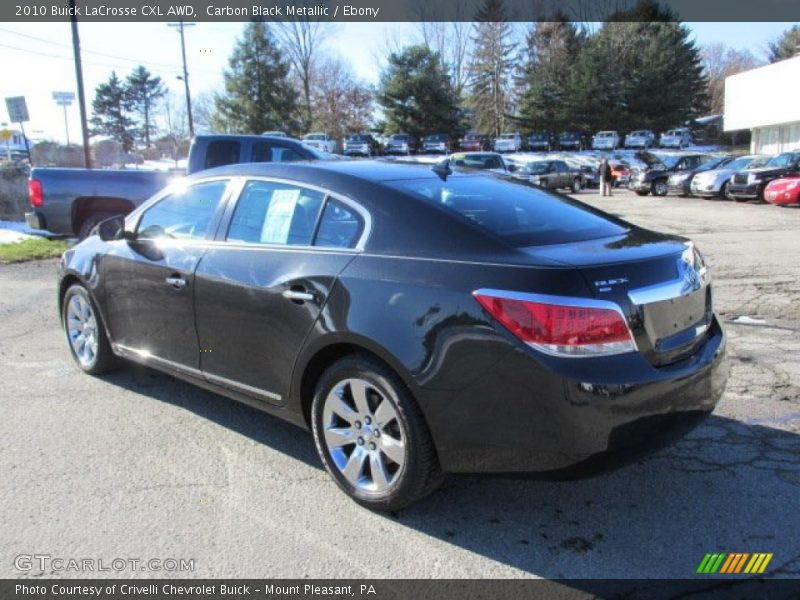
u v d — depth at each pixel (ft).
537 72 199.52
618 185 112.98
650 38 198.29
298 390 11.38
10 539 9.82
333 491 11.34
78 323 17.06
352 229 11.07
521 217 11.20
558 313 8.84
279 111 178.60
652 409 9.30
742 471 12.03
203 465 12.21
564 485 11.62
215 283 12.53
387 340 9.88
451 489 11.51
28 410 14.64
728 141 204.23
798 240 41.52
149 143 280.10
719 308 24.34
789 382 16.51
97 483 11.48
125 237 15.14
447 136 185.57
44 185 32.14
